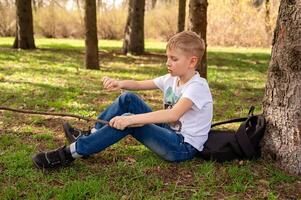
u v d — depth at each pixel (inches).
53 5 1116.5
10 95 272.1
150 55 601.6
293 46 135.6
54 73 383.6
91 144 134.4
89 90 300.7
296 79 136.3
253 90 335.3
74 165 143.5
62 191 124.7
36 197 122.1
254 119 150.2
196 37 139.2
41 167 137.9
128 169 140.4
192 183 132.7
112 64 480.1
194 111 142.3
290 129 138.4
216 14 915.4
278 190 129.6
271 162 144.1
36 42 824.3
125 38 606.5
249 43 927.0
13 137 178.7
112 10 1099.3
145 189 128.3
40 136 179.0
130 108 144.1
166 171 140.3
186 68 139.0
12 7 1062.4
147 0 1223.5
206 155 146.4
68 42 861.2
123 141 171.9
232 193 127.4
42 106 243.9
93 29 415.5
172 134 141.7
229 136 148.7
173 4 1088.2
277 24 141.5
